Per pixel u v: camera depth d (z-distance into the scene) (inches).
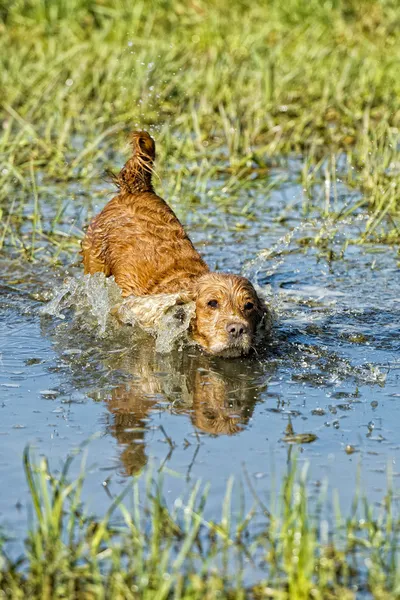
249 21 1422.2
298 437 501.0
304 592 358.6
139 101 1210.0
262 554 397.4
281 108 1198.9
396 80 1259.2
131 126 1152.2
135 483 422.9
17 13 1460.4
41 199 946.7
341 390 564.7
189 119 1157.7
